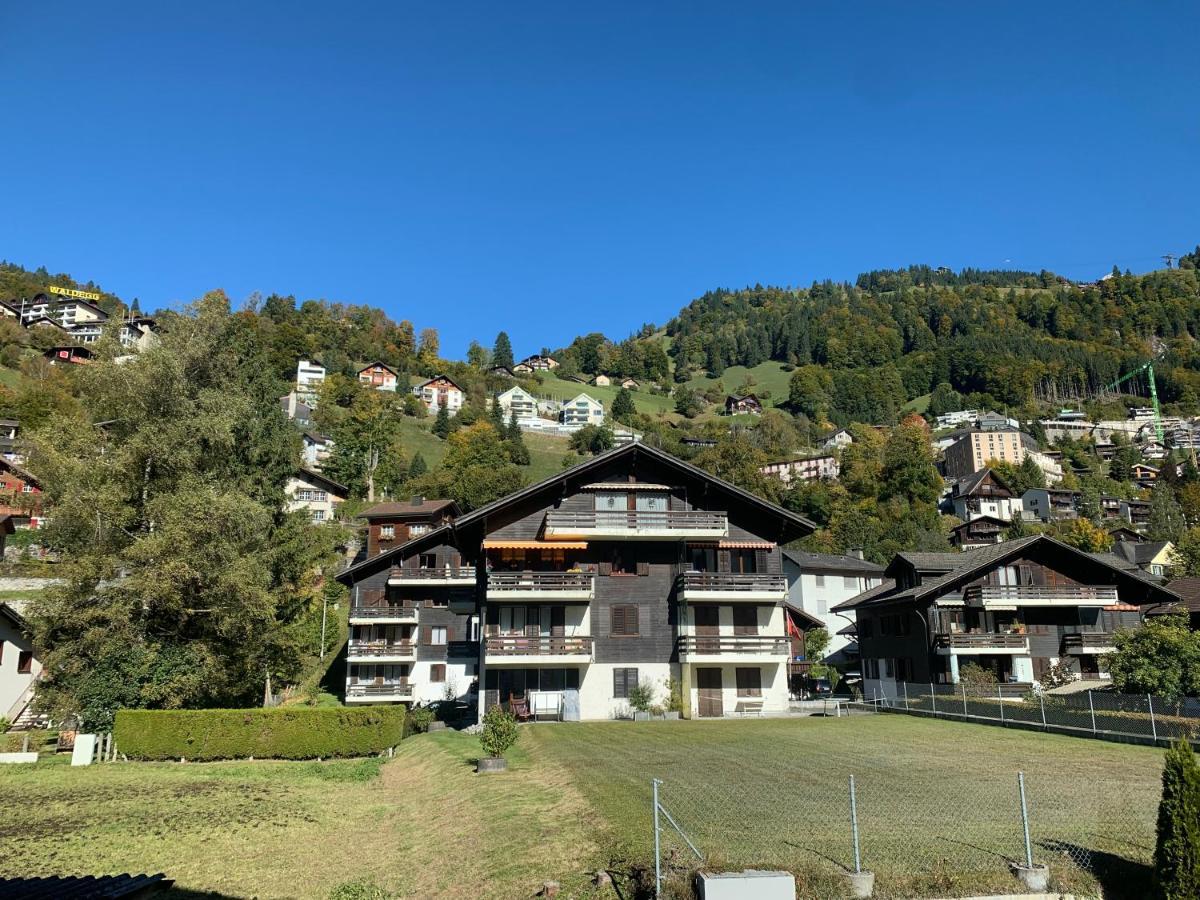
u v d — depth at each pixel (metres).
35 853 18.78
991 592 48.41
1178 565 82.06
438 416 166.50
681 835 14.08
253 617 41.56
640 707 39.84
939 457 189.38
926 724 35.09
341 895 14.77
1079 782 19.75
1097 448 195.50
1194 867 11.56
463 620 57.00
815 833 14.95
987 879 12.62
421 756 31.50
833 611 60.78
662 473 43.78
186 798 25.61
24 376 124.88
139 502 42.31
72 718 38.84
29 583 59.75
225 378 46.03
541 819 17.66
